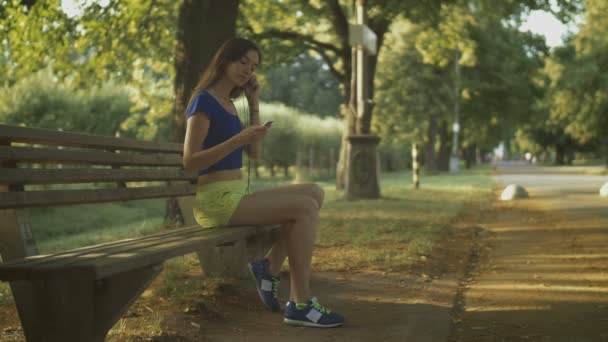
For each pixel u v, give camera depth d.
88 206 13.20
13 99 16.75
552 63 30.70
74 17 11.14
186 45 9.28
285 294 4.68
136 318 3.63
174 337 3.27
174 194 4.44
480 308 4.18
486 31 29.25
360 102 14.58
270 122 3.54
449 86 32.94
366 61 14.54
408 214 10.83
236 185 3.85
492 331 3.59
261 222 3.74
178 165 4.67
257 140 3.56
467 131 45.41
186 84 9.27
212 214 3.80
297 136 30.44
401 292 4.70
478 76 33.06
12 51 11.05
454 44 19.72
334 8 17.25
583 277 5.19
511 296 4.52
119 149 3.86
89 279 2.40
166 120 16.97
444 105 32.97
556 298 4.41
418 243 7.09
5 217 3.02
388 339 3.43
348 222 9.50
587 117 31.22
